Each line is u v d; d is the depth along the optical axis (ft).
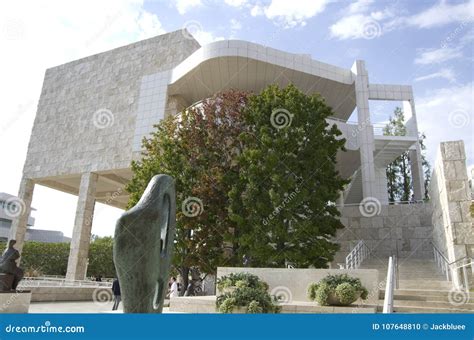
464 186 50.29
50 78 137.08
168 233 24.76
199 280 70.85
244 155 60.44
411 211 79.77
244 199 59.21
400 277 55.47
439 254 58.08
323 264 58.34
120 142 112.68
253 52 92.99
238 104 70.33
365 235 81.30
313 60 99.60
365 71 101.04
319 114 62.49
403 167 134.10
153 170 66.23
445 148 52.90
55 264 131.95
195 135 67.77
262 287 41.47
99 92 123.65
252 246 56.95
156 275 21.62
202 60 94.68
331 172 61.31
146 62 118.73
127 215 21.06
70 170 119.34
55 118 129.59
